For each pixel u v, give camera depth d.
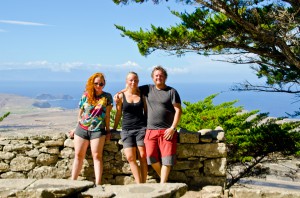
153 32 9.33
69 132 5.83
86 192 3.96
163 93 5.06
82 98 5.28
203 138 5.52
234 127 9.81
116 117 5.57
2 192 3.82
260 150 9.78
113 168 5.64
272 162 10.55
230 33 9.52
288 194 5.04
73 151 5.70
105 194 3.89
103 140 5.25
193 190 5.35
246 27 8.92
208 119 10.08
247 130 10.08
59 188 3.88
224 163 5.46
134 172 5.16
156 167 5.13
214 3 8.72
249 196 5.16
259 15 9.05
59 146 5.74
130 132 5.21
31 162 5.70
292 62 9.29
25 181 4.20
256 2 9.26
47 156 5.70
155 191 4.01
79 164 5.23
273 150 9.73
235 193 5.21
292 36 8.96
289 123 10.34
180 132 5.58
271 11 9.15
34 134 5.78
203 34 9.32
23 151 5.72
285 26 8.87
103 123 5.26
